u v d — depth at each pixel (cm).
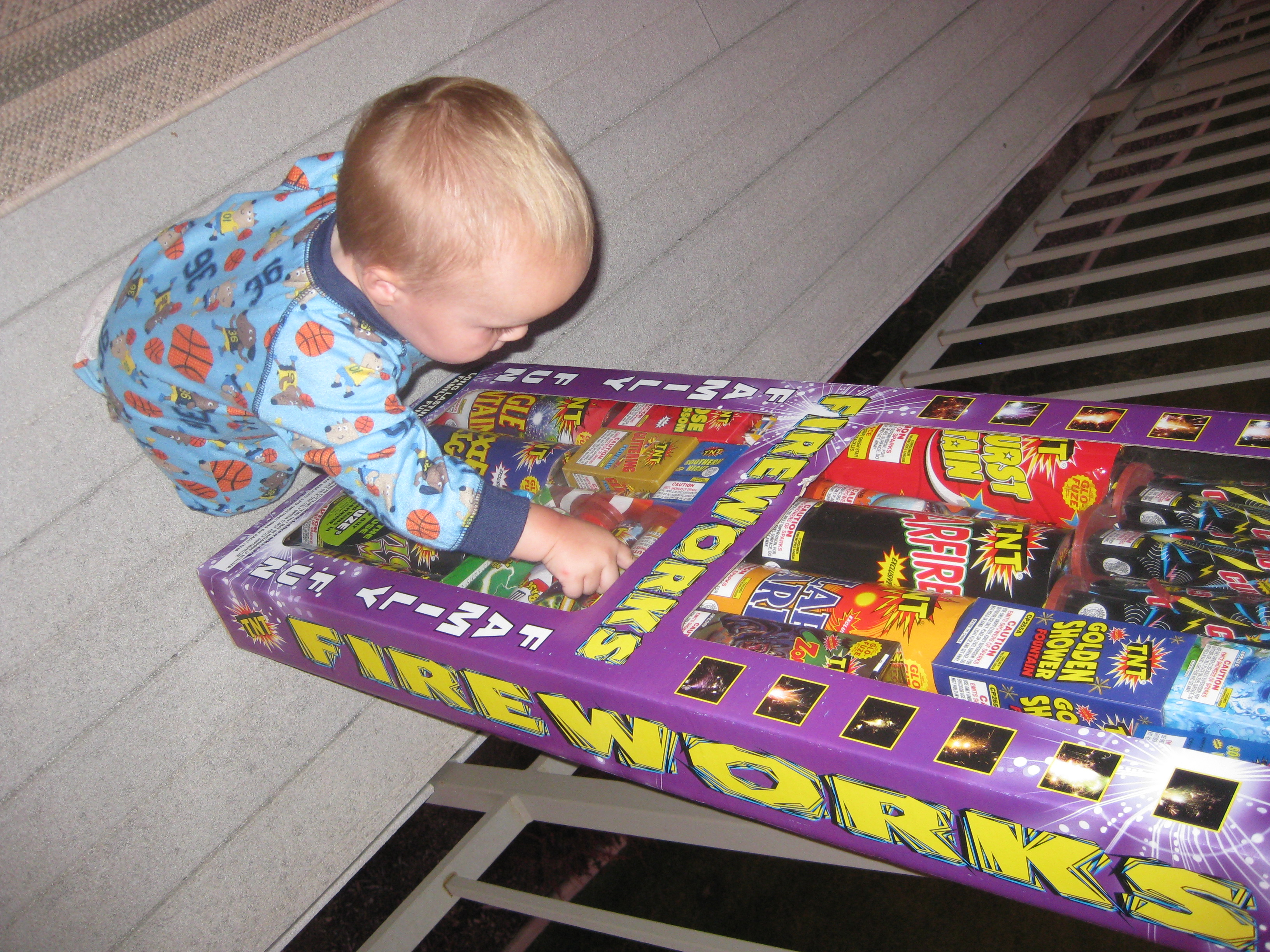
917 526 72
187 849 127
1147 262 181
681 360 177
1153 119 298
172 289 94
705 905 176
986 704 55
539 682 68
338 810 140
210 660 127
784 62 183
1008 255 215
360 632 82
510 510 78
